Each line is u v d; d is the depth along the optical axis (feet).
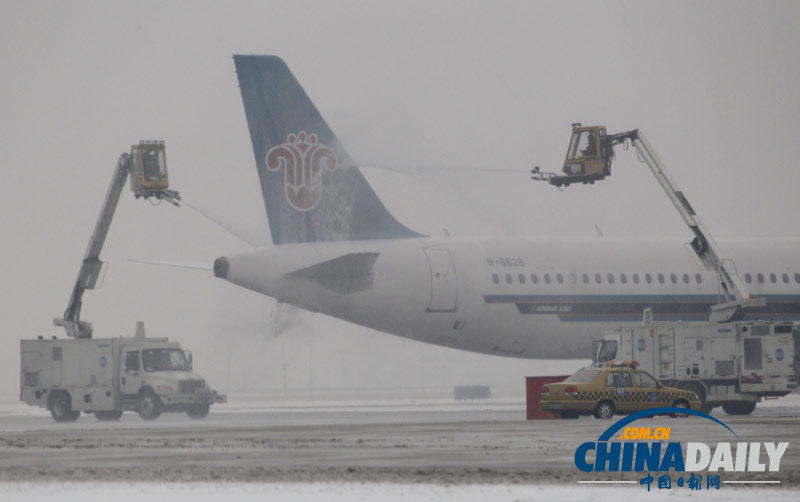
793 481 311.68
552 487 299.17
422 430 513.04
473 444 424.05
